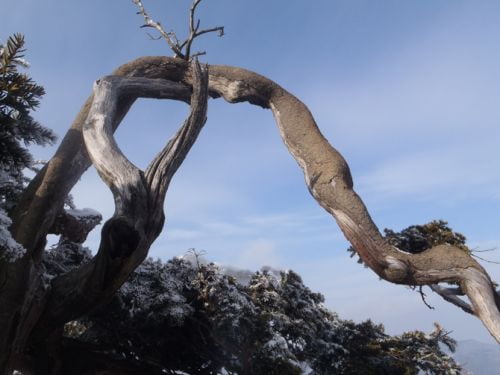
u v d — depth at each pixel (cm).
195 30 1291
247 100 1320
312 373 1648
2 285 854
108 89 1098
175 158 904
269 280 1591
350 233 973
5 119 704
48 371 1099
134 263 846
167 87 1230
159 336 1411
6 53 708
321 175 1065
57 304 916
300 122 1209
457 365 1708
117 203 830
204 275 1440
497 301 869
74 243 1255
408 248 1042
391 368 1628
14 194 977
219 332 1366
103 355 1234
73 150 1030
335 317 1820
